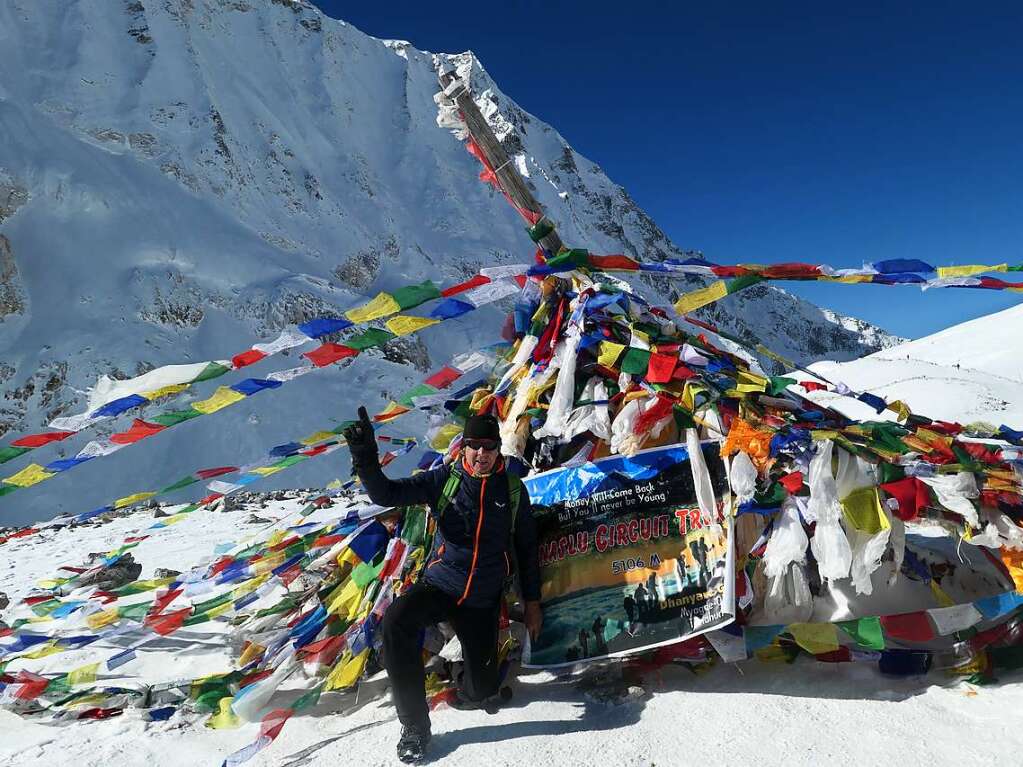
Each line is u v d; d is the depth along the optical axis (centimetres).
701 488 288
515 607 315
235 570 381
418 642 251
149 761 254
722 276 324
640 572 289
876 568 282
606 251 17525
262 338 7800
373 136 16975
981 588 306
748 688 260
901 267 304
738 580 276
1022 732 213
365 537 324
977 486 276
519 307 363
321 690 285
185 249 8756
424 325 282
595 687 274
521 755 229
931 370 3853
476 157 370
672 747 224
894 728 222
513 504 274
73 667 371
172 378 282
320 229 12294
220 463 5069
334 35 18612
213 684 303
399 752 234
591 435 327
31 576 680
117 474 4838
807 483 278
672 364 304
